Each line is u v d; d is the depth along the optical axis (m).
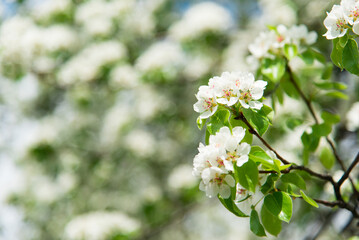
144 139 6.03
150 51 5.20
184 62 5.78
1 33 5.30
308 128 2.65
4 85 6.34
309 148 2.51
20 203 6.09
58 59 5.27
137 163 6.27
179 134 6.28
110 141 6.29
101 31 5.34
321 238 4.07
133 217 6.01
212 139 1.66
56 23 5.61
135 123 6.24
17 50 5.00
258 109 1.76
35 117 6.69
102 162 6.26
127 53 5.64
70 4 5.61
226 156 1.62
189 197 5.77
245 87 1.76
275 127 4.16
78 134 6.37
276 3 5.17
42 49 5.08
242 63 5.18
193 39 5.30
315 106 4.21
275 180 1.75
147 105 5.71
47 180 6.16
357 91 4.49
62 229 5.97
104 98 6.38
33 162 5.92
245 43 5.43
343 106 4.44
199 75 5.60
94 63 5.07
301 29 2.56
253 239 6.45
